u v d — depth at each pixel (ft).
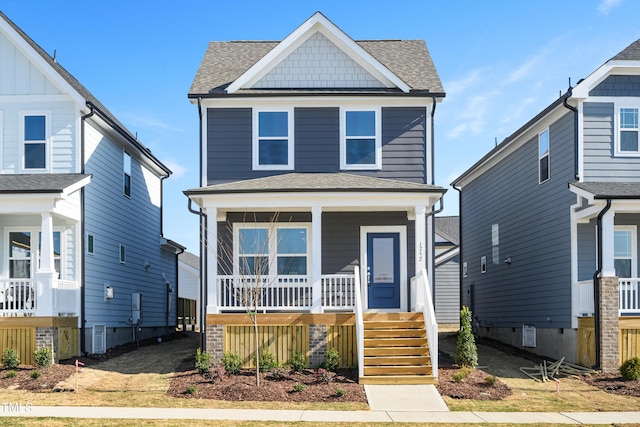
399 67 67.87
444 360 57.36
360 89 63.87
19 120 63.00
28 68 63.41
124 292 76.23
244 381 48.73
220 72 66.64
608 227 54.19
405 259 61.67
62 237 62.34
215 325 53.78
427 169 61.82
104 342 67.77
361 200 55.36
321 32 64.13
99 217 67.97
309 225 61.93
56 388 46.60
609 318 53.57
